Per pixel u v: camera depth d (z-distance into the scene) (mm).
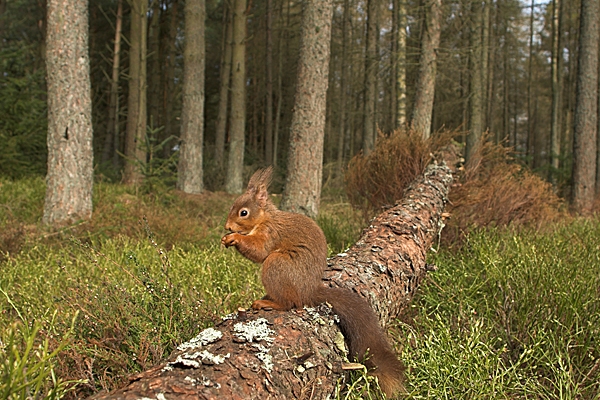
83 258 2211
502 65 12883
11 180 4500
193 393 1426
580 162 5207
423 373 1695
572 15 11445
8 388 1382
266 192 1653
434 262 2191
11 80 4691
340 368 1586
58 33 3074
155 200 3955
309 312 1614
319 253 1637
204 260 2172
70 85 3066
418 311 1976
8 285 2018
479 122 6766
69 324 1701
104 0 8953
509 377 1700
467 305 1939
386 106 10328
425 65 4344
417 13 5129
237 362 1485
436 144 2820
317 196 3357
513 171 2881
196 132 5469
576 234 2445
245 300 1891
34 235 2654
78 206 3082
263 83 12164
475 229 2443
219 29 10609
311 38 3285
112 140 9023
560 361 1703
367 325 1633
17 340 1638
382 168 2738
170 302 1725
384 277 1825
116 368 1627
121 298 1775
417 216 2133
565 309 1860
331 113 10992
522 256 2072
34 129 4883
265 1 9680
